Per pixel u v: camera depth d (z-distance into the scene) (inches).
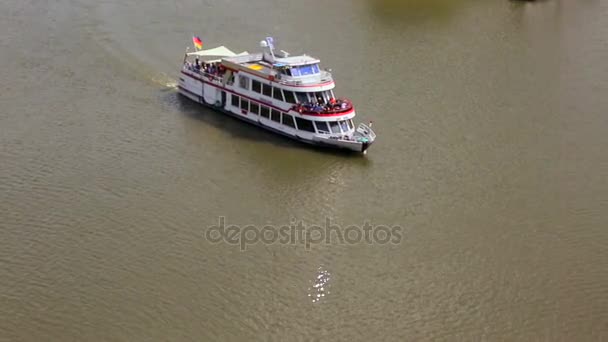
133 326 1926.7
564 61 3873.0
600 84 3570.4
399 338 1939.0
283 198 2541.8
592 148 2940.5
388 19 4458.7
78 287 2055.9
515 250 2293.3
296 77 2886.3
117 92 3297.2
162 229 2329.0
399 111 3218.5
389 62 3777.1
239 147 2878.9
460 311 2037.4
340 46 3964.1
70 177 2593.5
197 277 2123.5
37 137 2851.9
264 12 4426.7
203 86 3191.4
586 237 2359.7
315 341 1918.1
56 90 3267.7
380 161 2812.5
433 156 2851.9
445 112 3230.8
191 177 2640.3
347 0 4756.4
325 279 2144.4
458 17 4564.5
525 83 3572.8
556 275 2181.3
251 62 3063.5
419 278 2161.7
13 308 1968.5
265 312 2006.6
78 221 2346.2
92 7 4271.7
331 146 2859.3
